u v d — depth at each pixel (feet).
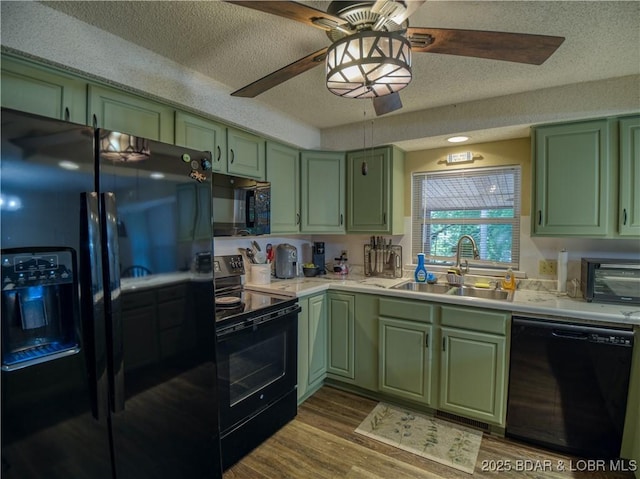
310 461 6.19
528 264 8.34
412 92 7.42
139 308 4.22
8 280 3.22
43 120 3.42
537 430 6.45
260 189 7.81
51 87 4.62
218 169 7.02
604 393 5.90
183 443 4.87
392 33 3.69
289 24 4.99
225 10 4.65
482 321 6.86
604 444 5.95
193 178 4.91
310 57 4.42
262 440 6.68
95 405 3.81
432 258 9.82
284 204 8.91
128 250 4.09
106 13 4.72
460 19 4.81
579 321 6.06
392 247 9.95
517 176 8.58
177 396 4.75
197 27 5.07
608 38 5.20
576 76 6.59
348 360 8.61
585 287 6.82
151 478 4.45
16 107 4.30
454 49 4.18
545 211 7.13
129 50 5.47
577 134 6.83
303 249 11.53
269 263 9.18
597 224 6.70
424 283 9.11
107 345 3.87
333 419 7.54
